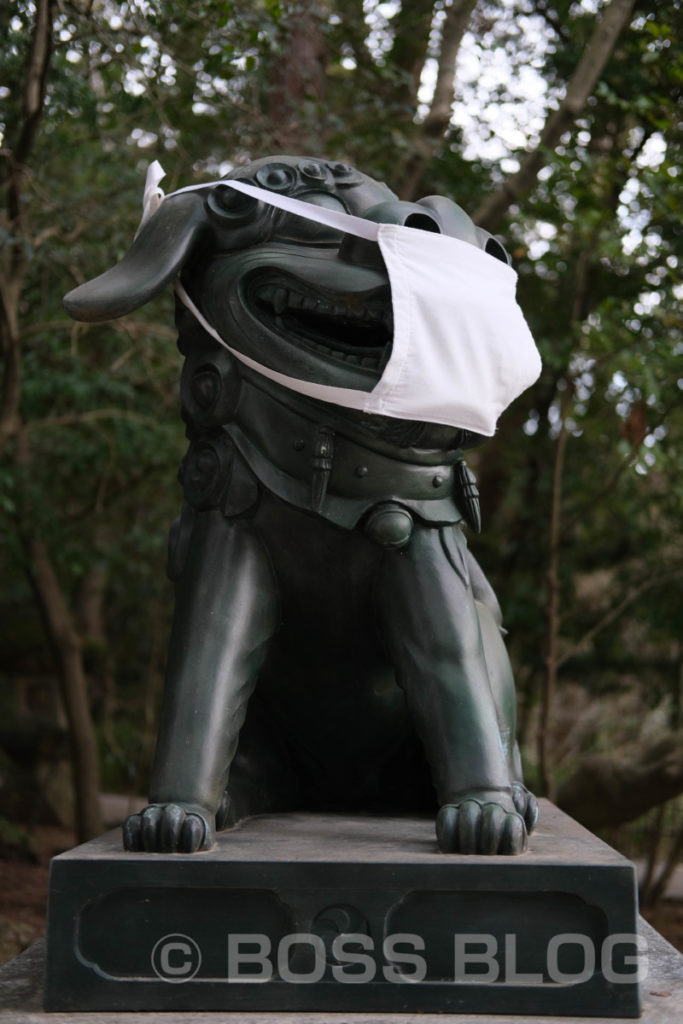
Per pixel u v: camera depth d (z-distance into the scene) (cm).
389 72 362
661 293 401
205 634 153
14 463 435
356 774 183
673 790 456
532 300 454
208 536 159
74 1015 129
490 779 144
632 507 471
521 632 522
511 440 527
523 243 436
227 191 156
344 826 164
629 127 418
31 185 336
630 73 382
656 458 361
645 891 514
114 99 328
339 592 161
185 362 167
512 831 137
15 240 292
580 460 495
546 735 418
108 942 132
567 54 391
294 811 185
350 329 154
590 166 351
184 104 321
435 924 131
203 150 380
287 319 153
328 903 131
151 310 395
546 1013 129
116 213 362
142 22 281
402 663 155
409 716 177
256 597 158
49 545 479
